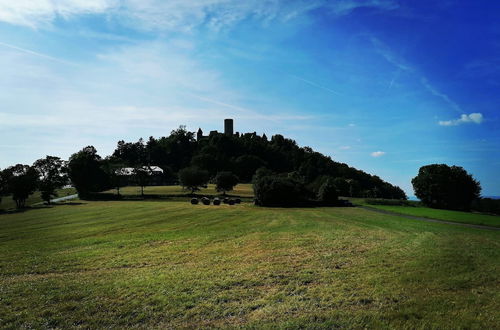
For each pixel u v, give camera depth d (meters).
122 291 12.00
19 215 51.53
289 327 8.94
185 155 198.88
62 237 26.19
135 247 21.14
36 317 9.77
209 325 9.16
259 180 69.69
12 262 17.12
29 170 103.81
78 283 13.09
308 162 171.25
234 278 13.48
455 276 13.55
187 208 59.09
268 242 22.66
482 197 77.62
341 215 46.59
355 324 9.09
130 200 94.00
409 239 23.86
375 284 12.53
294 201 67.44
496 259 16.88
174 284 12.77
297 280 13.20
